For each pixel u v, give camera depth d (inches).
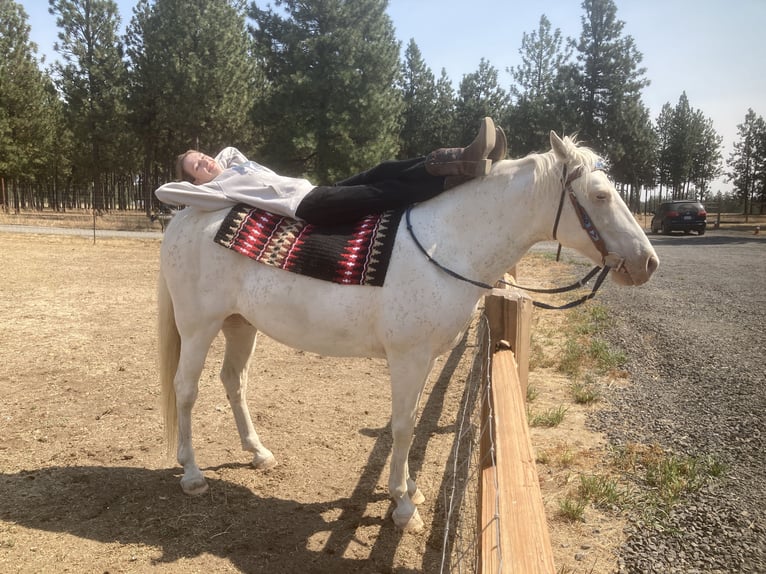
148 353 239.3
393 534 115.2
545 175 101.6
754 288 416.2
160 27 1122.7
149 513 120.0
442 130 1761.8
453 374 227.5
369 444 159.2
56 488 128.0
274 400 191.8
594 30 1411.2
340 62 1018.1
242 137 1235.9
